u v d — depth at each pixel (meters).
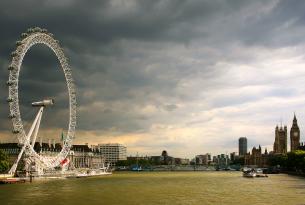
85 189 178.62
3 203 126.38
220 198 142.12
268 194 155.75
